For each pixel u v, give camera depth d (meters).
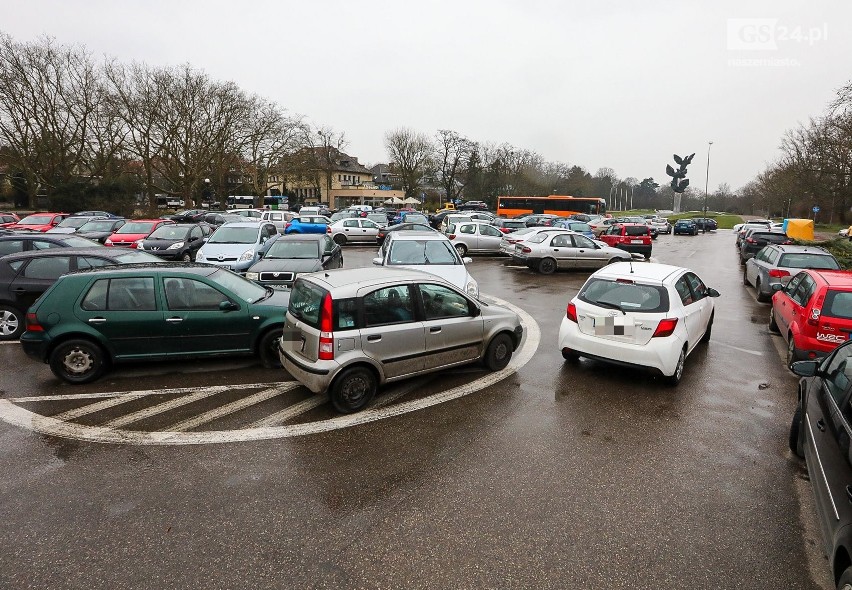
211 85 45.09
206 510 3.74
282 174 56.56
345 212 33.62
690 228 43.06
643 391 6.21
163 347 6.37
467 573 3.15
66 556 3.25
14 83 36.84
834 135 30.00
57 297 6.09
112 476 4.18
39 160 39.78
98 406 5.56
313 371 5.24
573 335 6.59
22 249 10.17
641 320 6.11
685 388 6.34
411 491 4.02
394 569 3.17
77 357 6.14
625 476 4.28
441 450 4.68
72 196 41.16
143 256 9.43
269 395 5.91
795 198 50.72
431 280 6.09
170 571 3.13
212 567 3.17
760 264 13.05
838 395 3.59
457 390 6.15
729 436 5.04
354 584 3.05
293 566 3.19
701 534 3.55
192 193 45.56
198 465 4.37
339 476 4.23
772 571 3.20
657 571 3.19
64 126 40.53
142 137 43.31
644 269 6.92
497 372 6.81
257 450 4.64
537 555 3.31
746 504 3.91
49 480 4.11
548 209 50.38
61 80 39.16
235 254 12.70
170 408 5.52
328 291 5.28
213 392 5.98
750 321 10.23
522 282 14.77
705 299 7.70
